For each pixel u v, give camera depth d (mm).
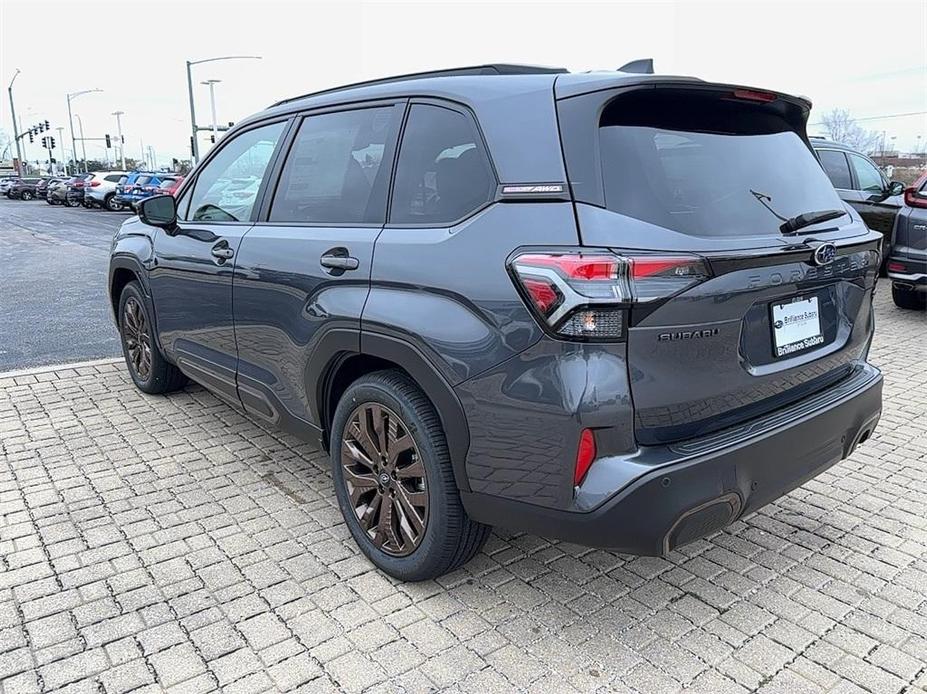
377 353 2711
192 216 4199
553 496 2279
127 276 5113
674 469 2174
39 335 7250
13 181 53812
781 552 3139
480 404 2385
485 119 2533
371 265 2748
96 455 4129
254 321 3480
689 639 2564
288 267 3166
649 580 2924
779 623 2656
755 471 2389
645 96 2410
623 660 2455
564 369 2166
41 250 15680
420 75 3064
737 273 2281
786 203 2637
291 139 3482
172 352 4484
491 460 2412
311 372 3100
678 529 2232
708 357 2279
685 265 2148
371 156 2984
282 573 2971
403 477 2781
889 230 9289
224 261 3646
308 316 3037
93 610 2723
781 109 2840
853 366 3068
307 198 3293
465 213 2514
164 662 2445
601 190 2230
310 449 4227
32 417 4734
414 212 2727
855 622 2662
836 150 9648
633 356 2143
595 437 2178
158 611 2719
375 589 2861
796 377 2631
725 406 2402
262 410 3656
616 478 2168
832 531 3316
